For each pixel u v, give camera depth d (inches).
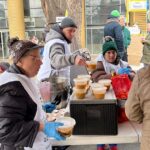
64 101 106.7
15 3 588.4
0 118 65.2
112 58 128.6
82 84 83.9
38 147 74.7
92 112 83.1
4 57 594.6
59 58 105.9
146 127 74.9
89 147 149.6
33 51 72.1
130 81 96.2
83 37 566.3
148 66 74.9
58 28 121.1
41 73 115.3
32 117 71.9
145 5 377.7
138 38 332.2
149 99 72.8
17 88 68.4
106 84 93.1
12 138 65.7
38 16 620.1
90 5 582.2
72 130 79.5
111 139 83.7
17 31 597.6
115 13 232.2
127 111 79.0
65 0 222.8
